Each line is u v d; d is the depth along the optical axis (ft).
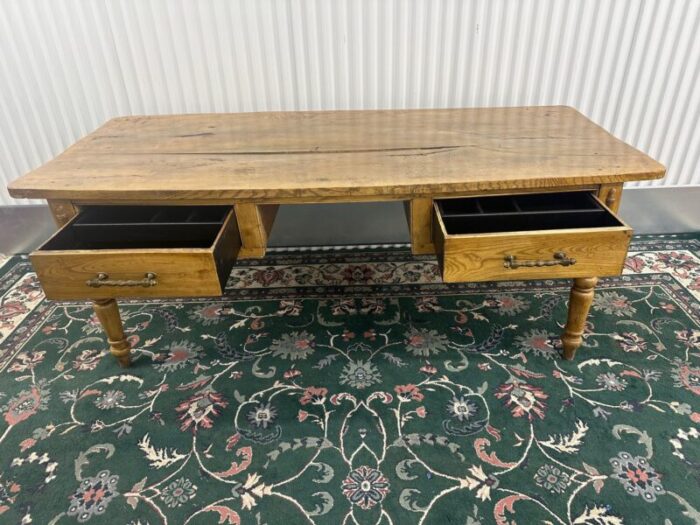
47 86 5.62
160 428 4.11
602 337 4.90
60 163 4.30
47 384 4.58
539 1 5.20
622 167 3.86
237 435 4.03
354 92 5.76
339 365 4.70
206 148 4.57
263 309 5.52
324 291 5.78
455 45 5.47
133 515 3.46
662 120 5.84
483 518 3.36
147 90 5.70
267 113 5.57
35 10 5.17
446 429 4.01
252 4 5.21
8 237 6.63
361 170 3.96
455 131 4.82
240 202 3.94
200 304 5.63
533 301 5.49
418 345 4.91
